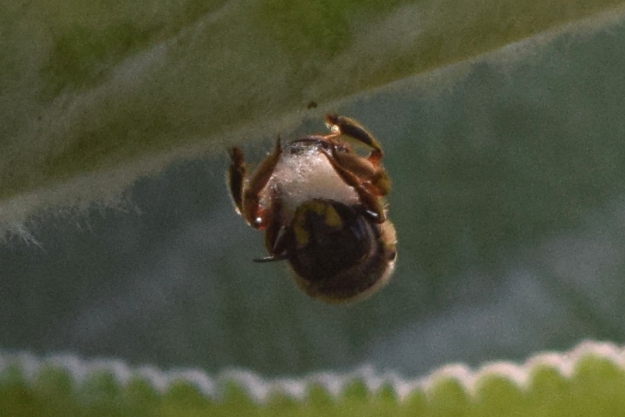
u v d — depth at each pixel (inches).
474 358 6.3
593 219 6.7
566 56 6.9
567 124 7.0
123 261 7.0
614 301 6.4
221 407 4.3
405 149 7.1
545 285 6.6
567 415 4.2
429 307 6.6
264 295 6.7
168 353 6.6
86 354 6.5
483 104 7.1
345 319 6.6
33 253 6.9
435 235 6.8
